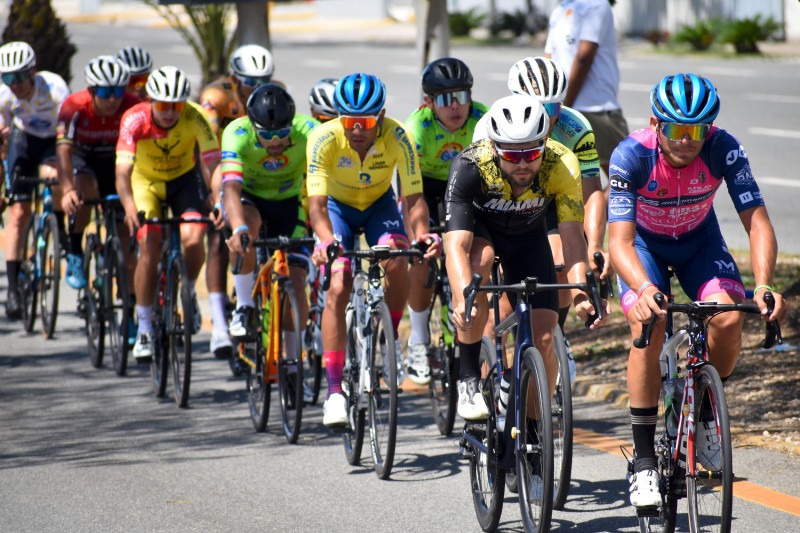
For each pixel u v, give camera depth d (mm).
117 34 131500
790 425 17312
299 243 17875
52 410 21078
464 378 14609
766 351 21250
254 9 34125
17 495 15875
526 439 13188
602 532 13703
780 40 100875
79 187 25281
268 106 18281
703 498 12258
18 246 28422
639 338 12109
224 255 21594
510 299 14930
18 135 27891
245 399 21969
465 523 14383
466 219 13742
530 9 117688
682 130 12188
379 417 16953
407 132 17703
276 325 18750
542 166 13758
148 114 22078
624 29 114812
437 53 30469
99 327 24562
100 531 14242
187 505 15289
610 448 17344
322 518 14648
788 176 44312
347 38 125688
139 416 20625
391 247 17469
